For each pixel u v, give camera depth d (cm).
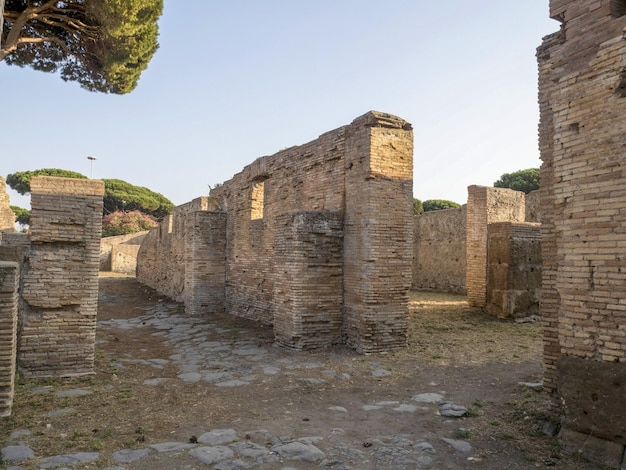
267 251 1508
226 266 1833
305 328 1104
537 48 696
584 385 514
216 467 489
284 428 612
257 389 798
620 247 485
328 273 1134
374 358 1006
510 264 1458
